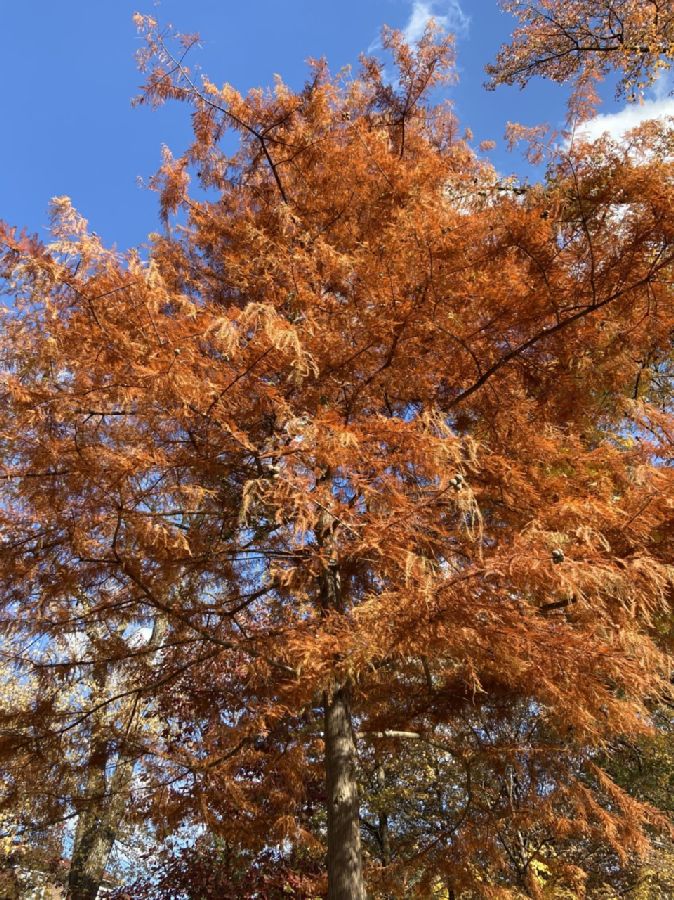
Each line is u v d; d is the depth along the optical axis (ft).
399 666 14.82
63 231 9.99
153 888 25.14
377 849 31.73
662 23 22.84
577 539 9.18
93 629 14.28
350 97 20.40
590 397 13.56
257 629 13.67
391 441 9.79
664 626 10.68
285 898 23.97
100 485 10.54
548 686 9.40
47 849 18.98
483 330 12.49
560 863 18.99
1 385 9.76
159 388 9.37
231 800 13.37
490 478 11.84
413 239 11.73
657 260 11.20
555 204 11.55
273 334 8.90
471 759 14.26
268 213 18.37
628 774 27.35
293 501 9.47
